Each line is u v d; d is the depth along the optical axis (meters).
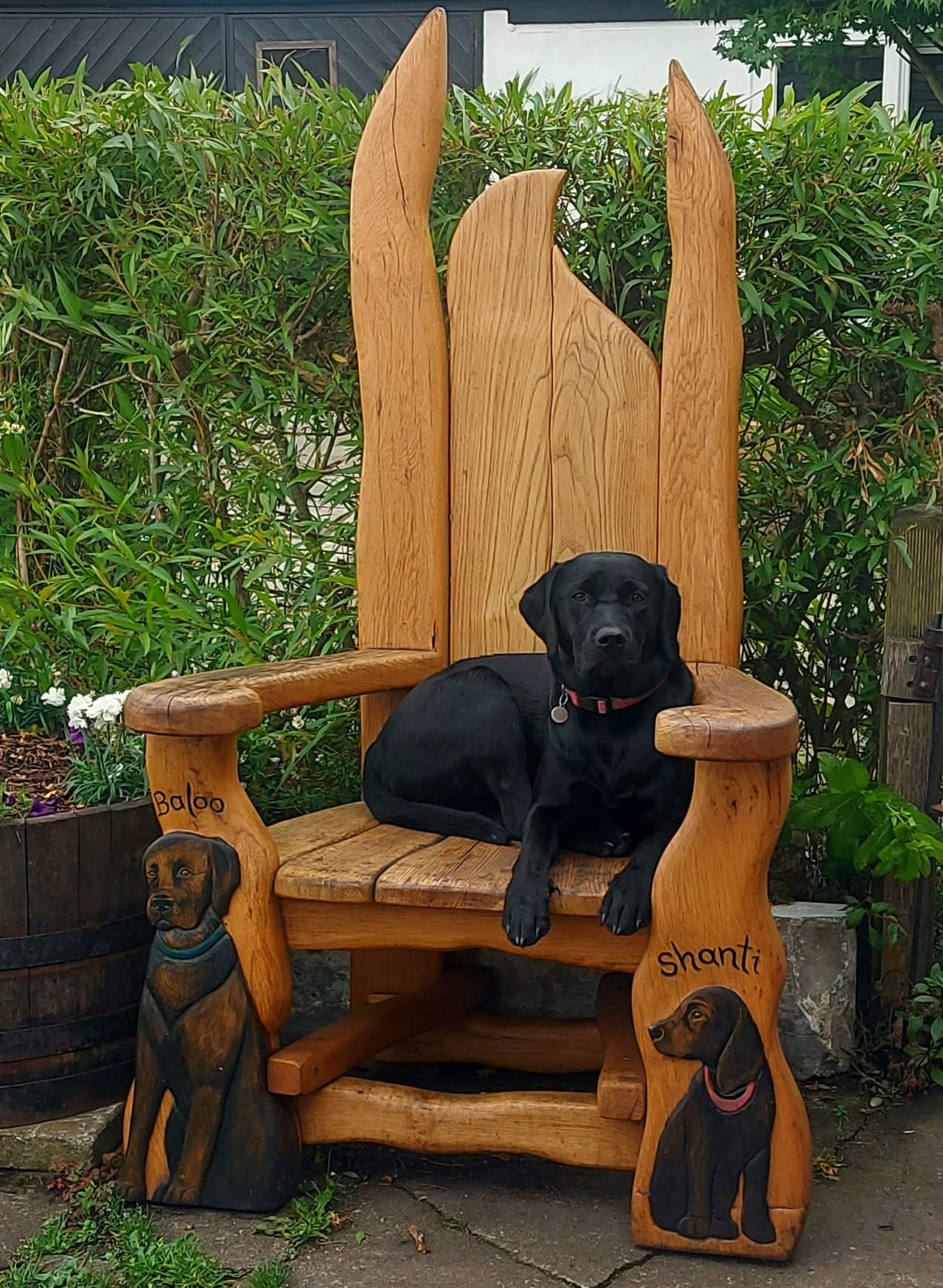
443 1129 2.22
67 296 3.04
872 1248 2.14
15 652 3.16
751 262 2.93
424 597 2.85
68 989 2.40
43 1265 2.09
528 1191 2.34
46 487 3.15
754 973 2.05
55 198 3.06
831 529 3.12
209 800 2.23
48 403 3.28
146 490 3.30
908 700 2.82
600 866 2.26
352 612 3.12
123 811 2.45
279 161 2.96
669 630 2.32
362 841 2.42
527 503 2.82
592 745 2.29
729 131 2.91
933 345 2.93
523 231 2.80
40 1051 2.38
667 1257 2.11
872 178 2.90
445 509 2.85
